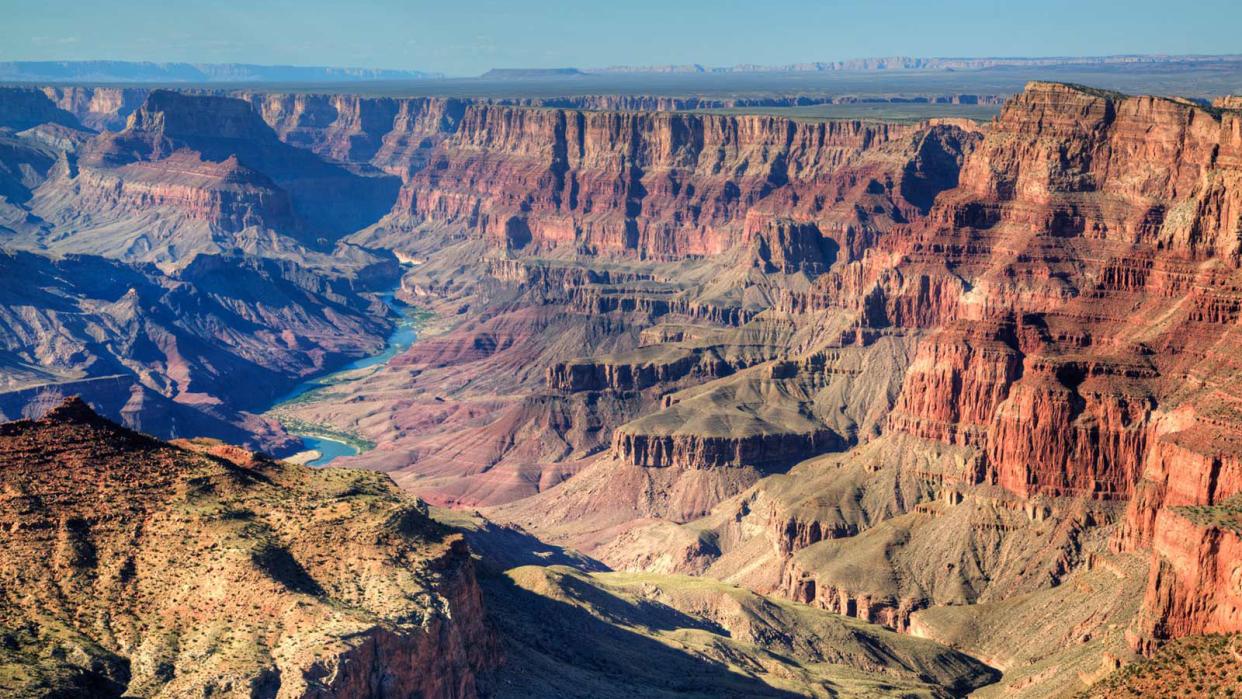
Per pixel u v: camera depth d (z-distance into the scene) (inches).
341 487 6830.7
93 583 5753.0
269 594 5634.8
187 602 5684.1
